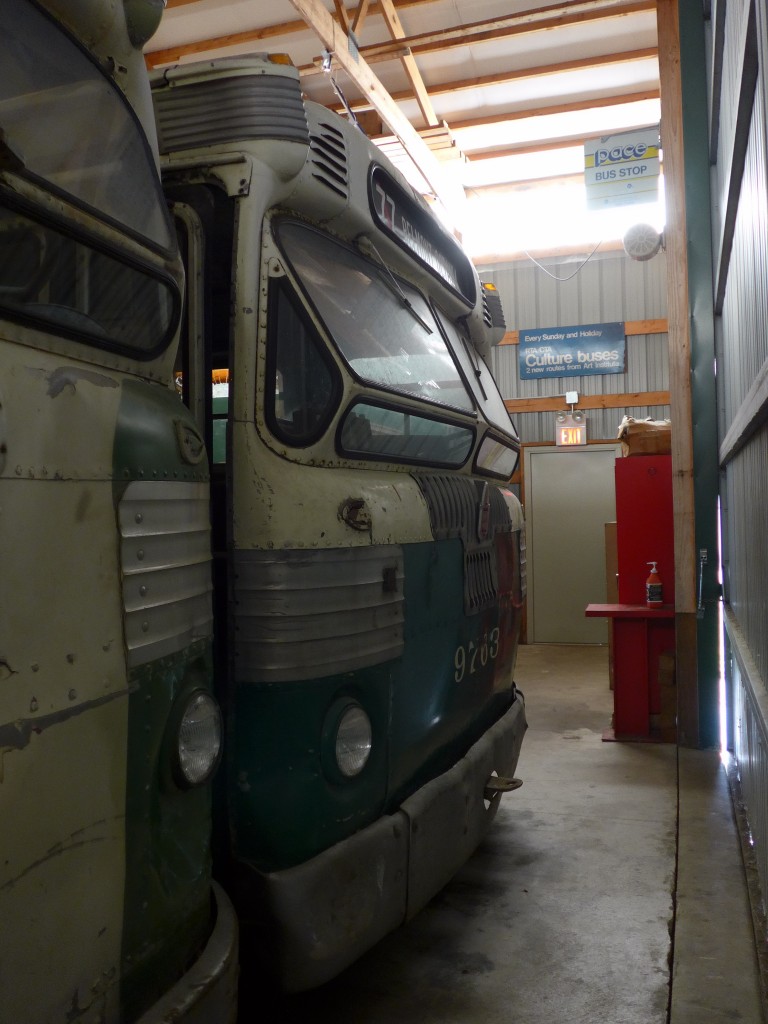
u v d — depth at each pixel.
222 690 2.24
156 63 8.43
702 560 5.84
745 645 3.74
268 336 2.21
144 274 1.78
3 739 1.23
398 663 2.60
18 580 1.28
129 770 1.53
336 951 2.21
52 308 1.47
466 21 8.05
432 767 2.99
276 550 2.12
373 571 2.44
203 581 1.83
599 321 10.88
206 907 1.85
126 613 1.53
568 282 10.99
